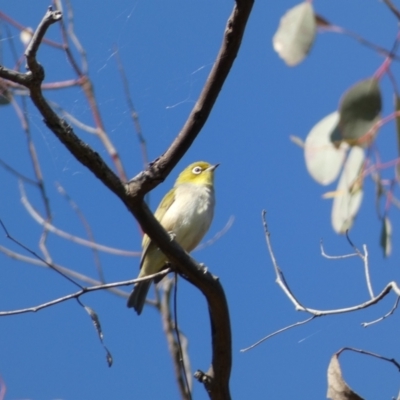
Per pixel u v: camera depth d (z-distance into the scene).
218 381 9.73
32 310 8.60
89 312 8.70
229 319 9.49
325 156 9.86
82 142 8.23
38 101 7.92
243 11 7.96
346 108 9.39
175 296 9.61
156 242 9.02
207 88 8.42
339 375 9.27
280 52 9.78
